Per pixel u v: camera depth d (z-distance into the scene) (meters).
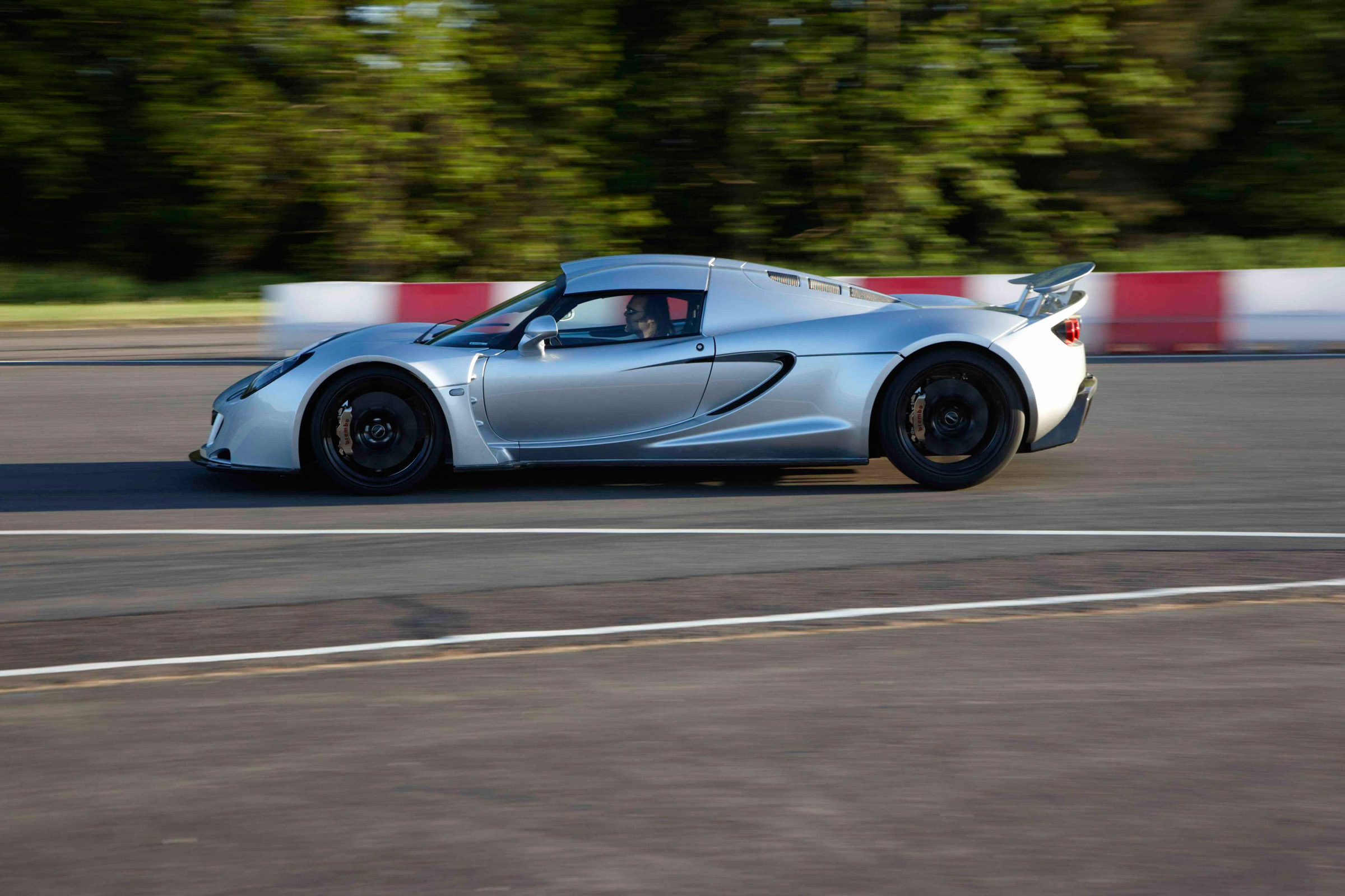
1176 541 6.76
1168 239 28.16
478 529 7.16
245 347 16.09
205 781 3.92
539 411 7.91
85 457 9.42
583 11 25.14
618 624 5.41
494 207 25.83
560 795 3.80
